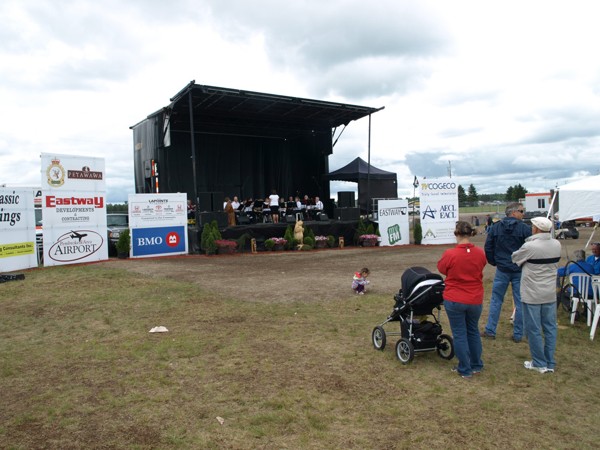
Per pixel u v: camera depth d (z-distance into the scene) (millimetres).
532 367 5414
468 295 5016
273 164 28328
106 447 3697
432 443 3760
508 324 7445
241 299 9156
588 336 6766
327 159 27750
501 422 4121
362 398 4617
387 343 6402
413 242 23469
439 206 22625
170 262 15141
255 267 13844
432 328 5633
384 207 21906
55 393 4746
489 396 4668
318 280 11352
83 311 8234
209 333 6859
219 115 23594
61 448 3682
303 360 5703
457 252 5047
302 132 27953
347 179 27469
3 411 4348
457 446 3713
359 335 6750
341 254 17969
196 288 10227
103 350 6105
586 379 5129
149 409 4379
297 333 6852
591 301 7238
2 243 12906
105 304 8742
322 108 22141
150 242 16969
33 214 14016
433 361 5699
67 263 14672
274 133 27672
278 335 6746
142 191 23641
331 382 5020
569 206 8906
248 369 5402
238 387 4883
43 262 14500
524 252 5309
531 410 4359
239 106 21734
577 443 3764
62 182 14523
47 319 7730
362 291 9648
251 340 6508
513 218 6496
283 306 8562
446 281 5180
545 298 5277
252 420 4145
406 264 14430
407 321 5648
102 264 14570
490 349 6199
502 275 6570
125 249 16391
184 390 4812
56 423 4102
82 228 15031
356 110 22953
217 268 13586
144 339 6582
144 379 5105
